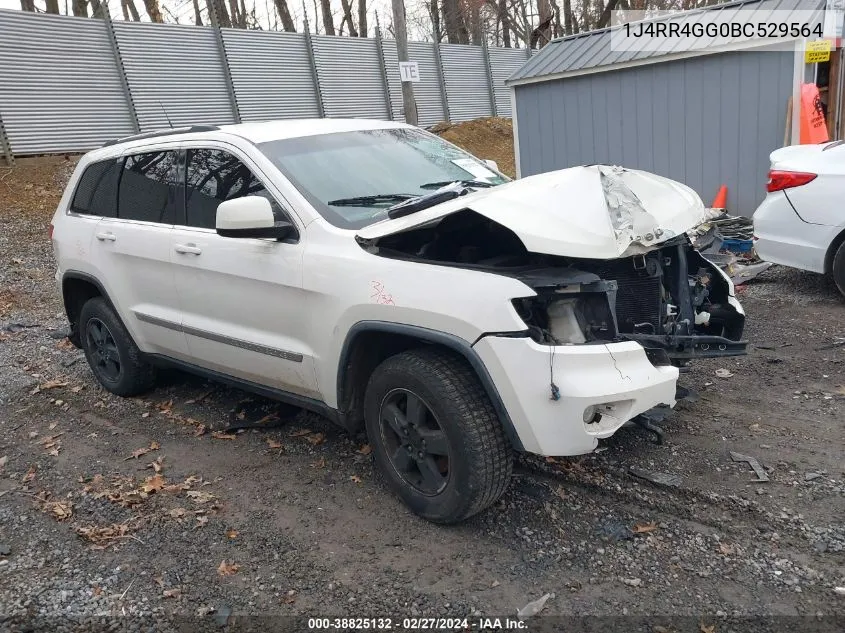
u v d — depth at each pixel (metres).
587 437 3.04
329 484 3.99
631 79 10.49
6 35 12.57
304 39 17.67
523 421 3.07
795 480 3.64
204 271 4.27
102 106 14.02
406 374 3.38
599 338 3.21
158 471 4.27
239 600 3.06
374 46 19.31
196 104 15.60
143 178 4.88
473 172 4.64
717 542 3.21
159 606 3.05
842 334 5.73
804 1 9.01
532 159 11.91
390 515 3.63
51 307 8.23
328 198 3.88
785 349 5.52
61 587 3.20
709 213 4.20
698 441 4.13
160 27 14.88
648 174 3.85
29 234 10.87
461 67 21.89
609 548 3.23
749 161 9.69
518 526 3.45
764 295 7.08
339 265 3.56
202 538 3.54
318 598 3.04
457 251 3.64
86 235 5.28
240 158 4.18
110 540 3.57
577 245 3.05
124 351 5.25
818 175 6.31
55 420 5.18
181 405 5.31
